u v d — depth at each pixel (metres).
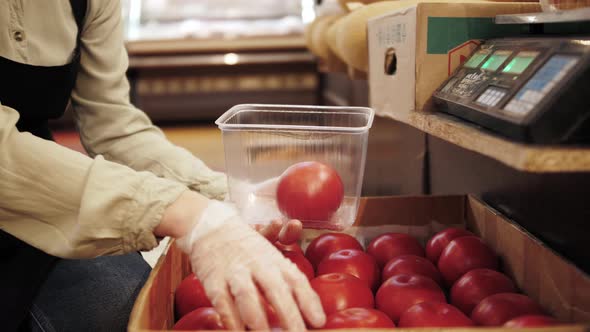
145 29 5.74
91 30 1.29
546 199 1.01
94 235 0.85
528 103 0.69
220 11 5.93
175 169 1.25
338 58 2.44
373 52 1.45
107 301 1.13
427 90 1.06
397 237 1.17
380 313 0.85
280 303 0.72
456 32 1.05
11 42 1.10
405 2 1.39
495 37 1.05
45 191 0.86
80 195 0.86
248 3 5.97
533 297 0.96
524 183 1.09
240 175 0.95
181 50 5.40
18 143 0.87
